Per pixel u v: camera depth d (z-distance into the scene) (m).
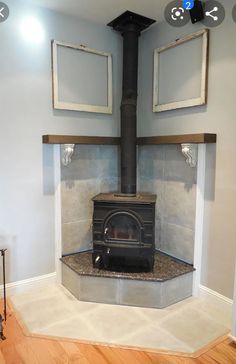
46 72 2.53
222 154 2.27
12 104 2.39
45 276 2.72
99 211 2.52
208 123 2.36
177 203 2.69
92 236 2.82
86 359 1.81
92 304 2.44
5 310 2.24
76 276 2.51
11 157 2.43
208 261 2.45
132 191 2.78
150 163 2.98
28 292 2.61
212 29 2.27
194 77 2.44
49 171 2.63
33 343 1.95
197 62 2.41
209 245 2.43
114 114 2.96
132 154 2.76
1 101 2.34
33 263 2.64
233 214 2.23
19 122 2.44
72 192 2.79
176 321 2.21
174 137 2.43
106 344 1.95
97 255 2.55
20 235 2.55
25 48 2.41
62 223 2.76
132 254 2.48
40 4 2.40
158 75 2.79
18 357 1.82
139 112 3.07
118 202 2.48
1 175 2.41
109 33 2.83
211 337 2.03
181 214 2.66
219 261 2.37
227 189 2.26
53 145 2.63
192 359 1.83
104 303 2.46
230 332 2.05
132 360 1.81
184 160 2.59
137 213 2.46
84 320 2.21
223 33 2.20
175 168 2.69
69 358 1.82
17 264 2.56
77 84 2.69
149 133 2.97
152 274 2.44
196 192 2.49
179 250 2.71
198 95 2.42
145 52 2.93
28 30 2.41
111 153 3.00
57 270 2.77
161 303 2.38
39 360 1.80
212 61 2.29
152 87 2.88
